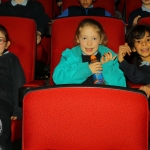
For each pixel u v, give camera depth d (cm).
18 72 171
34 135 108
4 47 174
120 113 105
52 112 106
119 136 106
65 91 106
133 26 179
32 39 185
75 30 180
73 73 156
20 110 160
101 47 173
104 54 163
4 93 160
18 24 186
